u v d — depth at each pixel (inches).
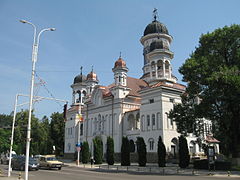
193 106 1451.8
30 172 1290.6
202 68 1290.6
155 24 2674.7
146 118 1978.3
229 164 1316.4
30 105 864.3
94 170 1464.1
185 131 1485.0
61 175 1096.2
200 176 1034.7
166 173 1199.6
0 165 1963.6
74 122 2970.0
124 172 1299.2
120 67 2336.4
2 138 1872.5
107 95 2394.2
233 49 1354.6
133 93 2353.6
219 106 1398.9
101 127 2433.6
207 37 1395.2
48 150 3134.8
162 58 2166.6
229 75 1189.7
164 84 1926.7
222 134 1670.8
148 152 1903.3
